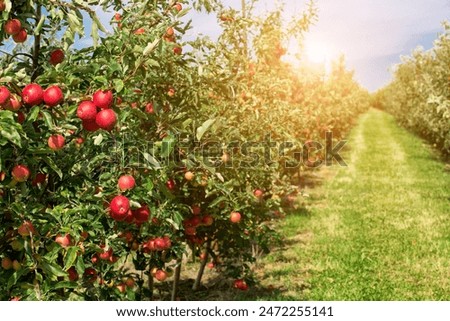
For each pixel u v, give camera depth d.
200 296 7.70
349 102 29.23
